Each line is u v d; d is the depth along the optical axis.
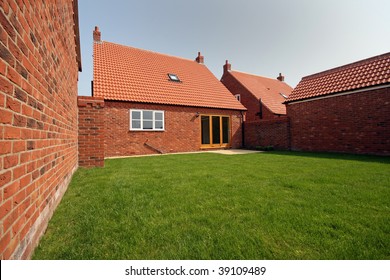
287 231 1.97
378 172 4.68
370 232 1.93
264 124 13.14
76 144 5.33
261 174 4.67
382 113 8.15
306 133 11.00
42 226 1.93
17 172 1.39
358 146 8.88
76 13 4.84
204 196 3.08
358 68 9.88
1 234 1.15
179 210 2.54
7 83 1.26
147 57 14.62
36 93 1.84
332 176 4.31
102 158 5.82
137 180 4.12
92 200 2.89
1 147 1.16
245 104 17.98
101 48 13.05
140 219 2.26
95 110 5.77
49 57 2.35
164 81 12.94
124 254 1.62
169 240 1.83
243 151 11.86
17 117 1.40
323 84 10.83
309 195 3.08
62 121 3.20
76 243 1.78
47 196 2.17
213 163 6.62
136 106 10.40
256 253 1.64
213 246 1.72
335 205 2.65
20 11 1.48
